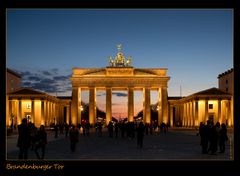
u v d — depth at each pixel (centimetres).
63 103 14075
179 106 14162
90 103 12719
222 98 11038
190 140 5259
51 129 9556
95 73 12862
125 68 12788
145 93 12775
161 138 5881
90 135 7081
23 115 11300
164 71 12888
